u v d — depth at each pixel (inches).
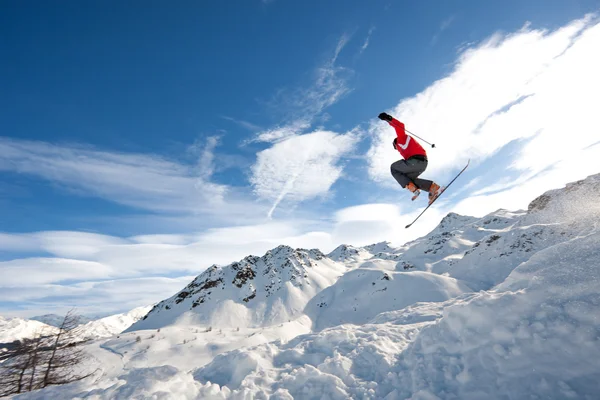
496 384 177.6
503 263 4542.3
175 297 6314.0
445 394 185.9
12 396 223.0
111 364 2659.9
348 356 261.3
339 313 5002.5
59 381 523.2
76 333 627.5
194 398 215.3
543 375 168.4
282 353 297.6
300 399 213.9
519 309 204.8
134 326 5605.3
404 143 256.7
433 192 266.4
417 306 595.5
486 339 203.5
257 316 5383.9
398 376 219.6
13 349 556.1
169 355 2945.4
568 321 181.0
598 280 191.9
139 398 199.5
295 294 5935.0
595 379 154.8
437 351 221.0
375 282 5442.9
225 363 284.8
